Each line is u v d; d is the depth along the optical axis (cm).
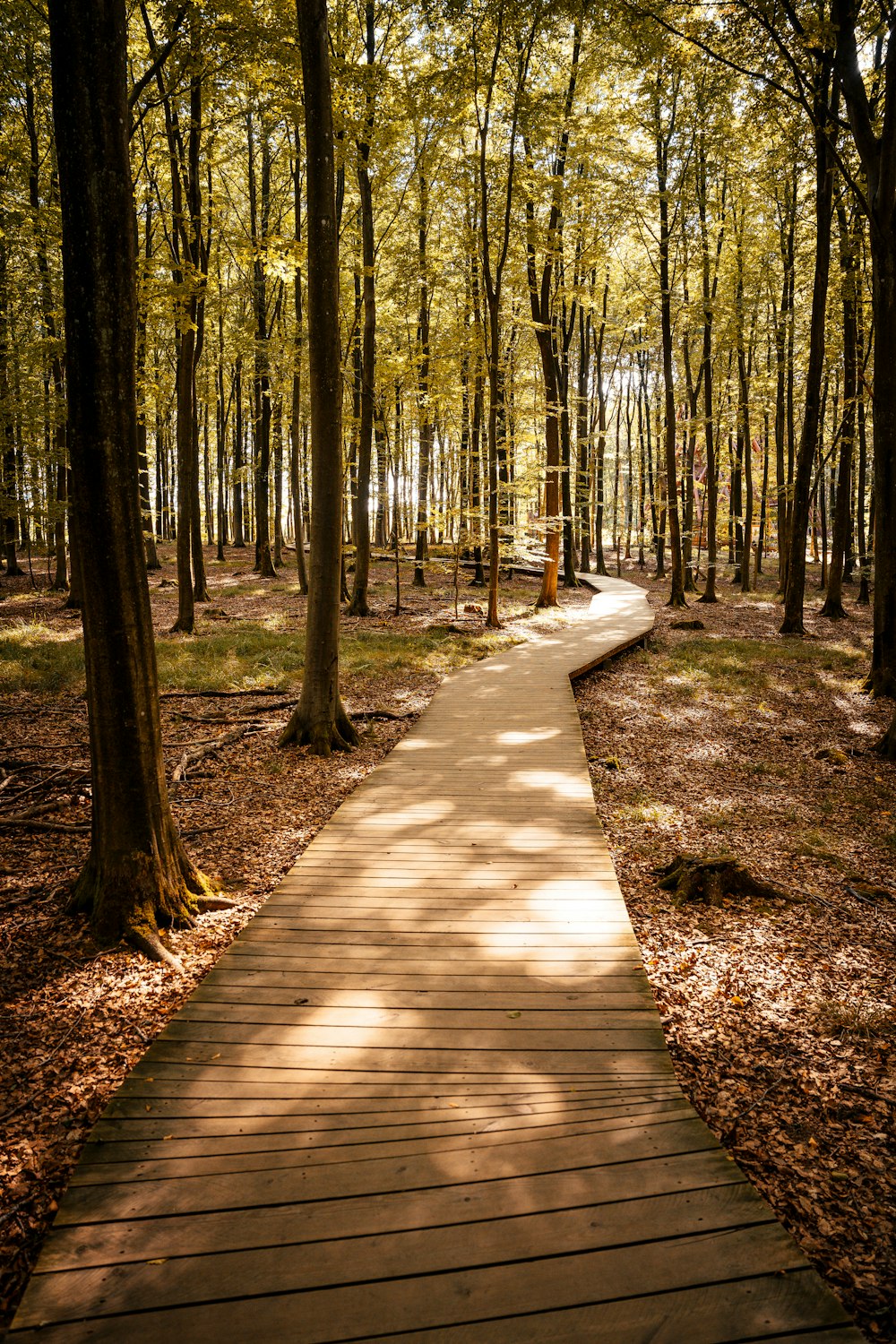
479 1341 199
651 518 4016
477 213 1680
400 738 881
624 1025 343
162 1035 334
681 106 1822
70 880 511
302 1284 216
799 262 2086
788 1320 207
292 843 595
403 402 1975
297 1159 263
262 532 2483
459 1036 333
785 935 480
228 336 2491
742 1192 251
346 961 396
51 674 1096
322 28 685
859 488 2442
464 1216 238
